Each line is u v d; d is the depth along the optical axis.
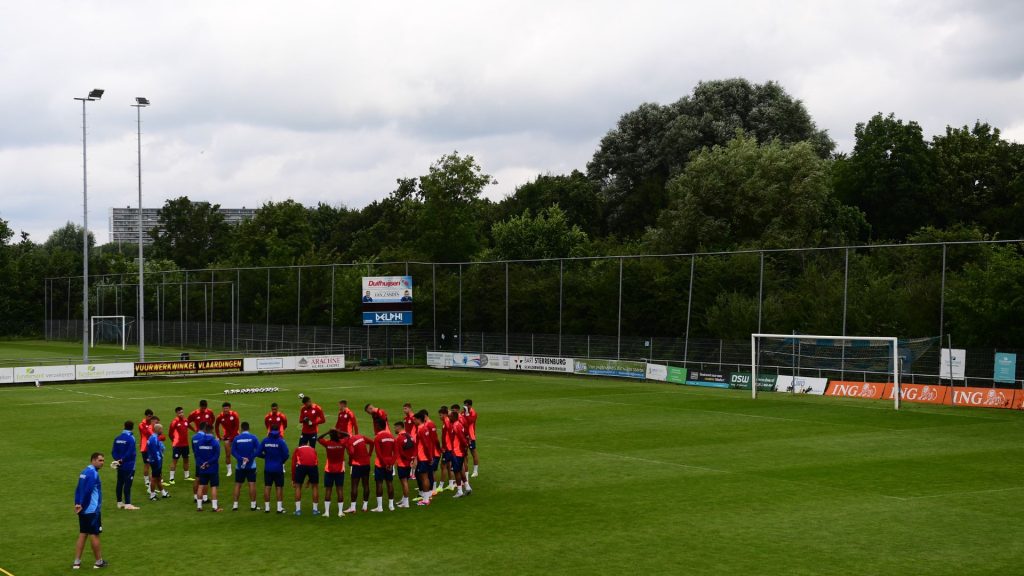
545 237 92.81
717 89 102.88
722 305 63.91
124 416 41.75
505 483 26.36
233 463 29.89
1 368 56.47
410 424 23.86
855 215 85.88
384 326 77.19
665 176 105.56
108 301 109.00
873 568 17.84
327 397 50.34
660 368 60.28
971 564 18.14
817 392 52.16
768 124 98.56
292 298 87.69
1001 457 30.80
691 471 28.12
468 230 98.81
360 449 22.84
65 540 20.23
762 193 78.94
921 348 49.78
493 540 19.98
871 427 38.38
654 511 22.69
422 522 21.69
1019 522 21.52
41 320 122.56
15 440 34.62
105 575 17.59
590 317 70.62
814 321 59.16
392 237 121.31
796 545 19.48
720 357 58.47
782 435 35.94
